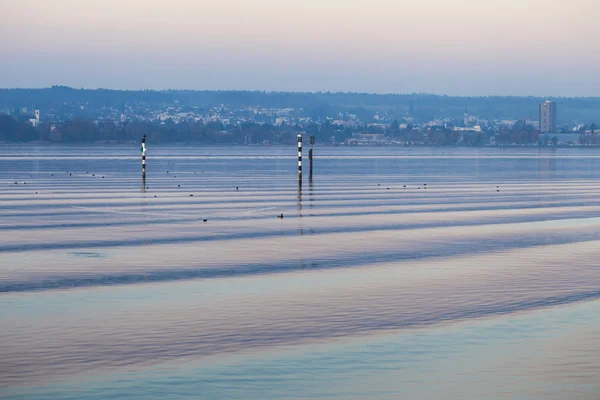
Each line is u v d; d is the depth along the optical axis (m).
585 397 21.61
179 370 24.03
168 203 91.31
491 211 83.88
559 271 43.03
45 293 36.12
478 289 37.31
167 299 34.72
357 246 53.69
